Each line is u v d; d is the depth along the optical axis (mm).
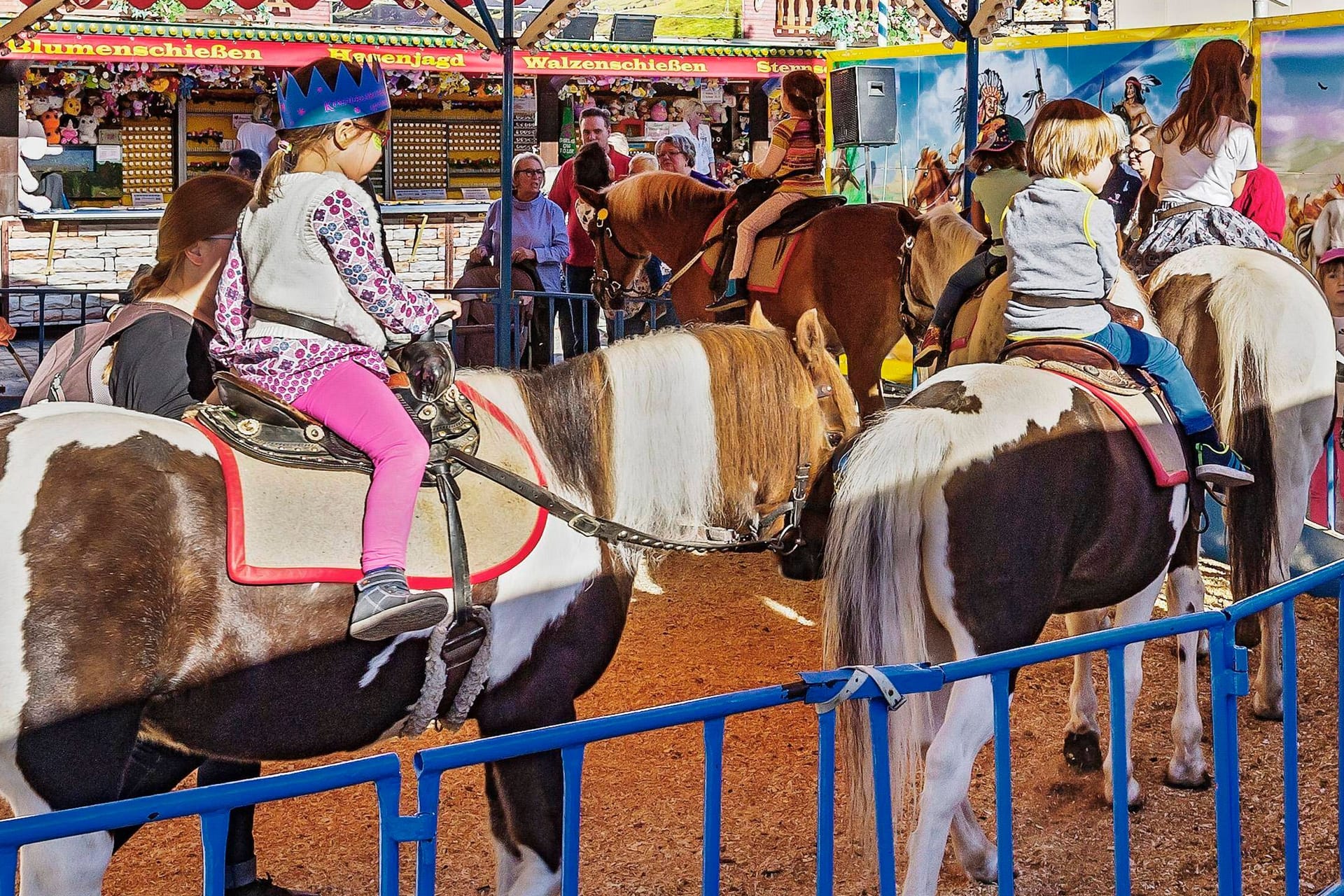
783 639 6051
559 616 3043
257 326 2801
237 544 2584
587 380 3203
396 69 16828
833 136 10367
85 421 2604
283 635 2637
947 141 9750
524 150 19188
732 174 20328
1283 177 7340
